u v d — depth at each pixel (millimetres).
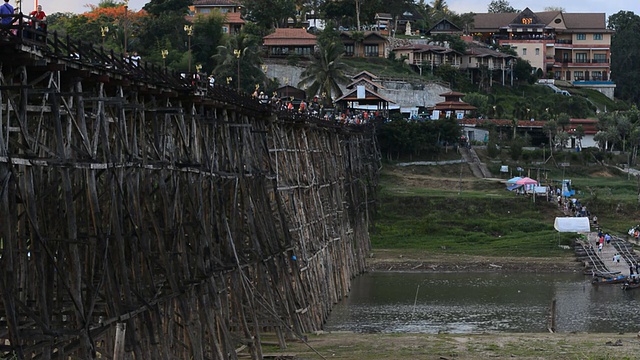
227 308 44438
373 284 89938
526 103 186500
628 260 101250
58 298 33000
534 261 101312
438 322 71188
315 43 173500
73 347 30250
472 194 124375
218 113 49031
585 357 51750
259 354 46750
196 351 38688
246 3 196625
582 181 139250
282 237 61781
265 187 54219
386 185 130750
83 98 31047
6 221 26312
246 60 135250
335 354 51750
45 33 28594
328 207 81312
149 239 36938
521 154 147875
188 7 163625
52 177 33781
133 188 34844
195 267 40250
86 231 33750
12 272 26375
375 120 135000
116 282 31844
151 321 34625
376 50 192125
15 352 26672
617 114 169750
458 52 197875
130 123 37625
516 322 71500
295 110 72562
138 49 129250
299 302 59250
